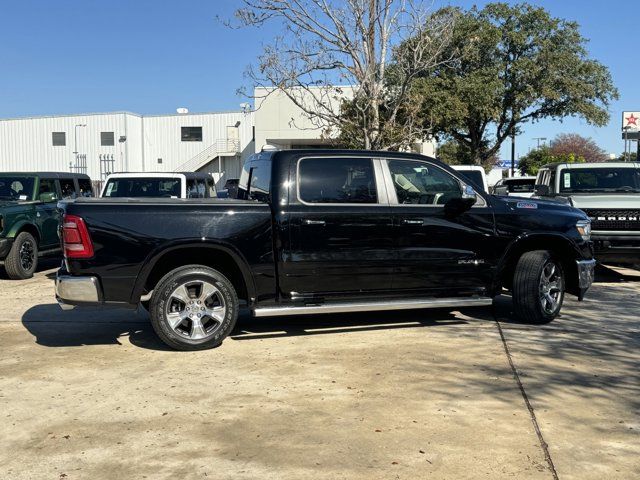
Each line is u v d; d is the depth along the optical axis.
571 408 4.77
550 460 3.93
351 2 14.34
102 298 6.11
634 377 5.48
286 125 34.12
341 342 6.68
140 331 7.30
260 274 6.43
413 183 6.99
